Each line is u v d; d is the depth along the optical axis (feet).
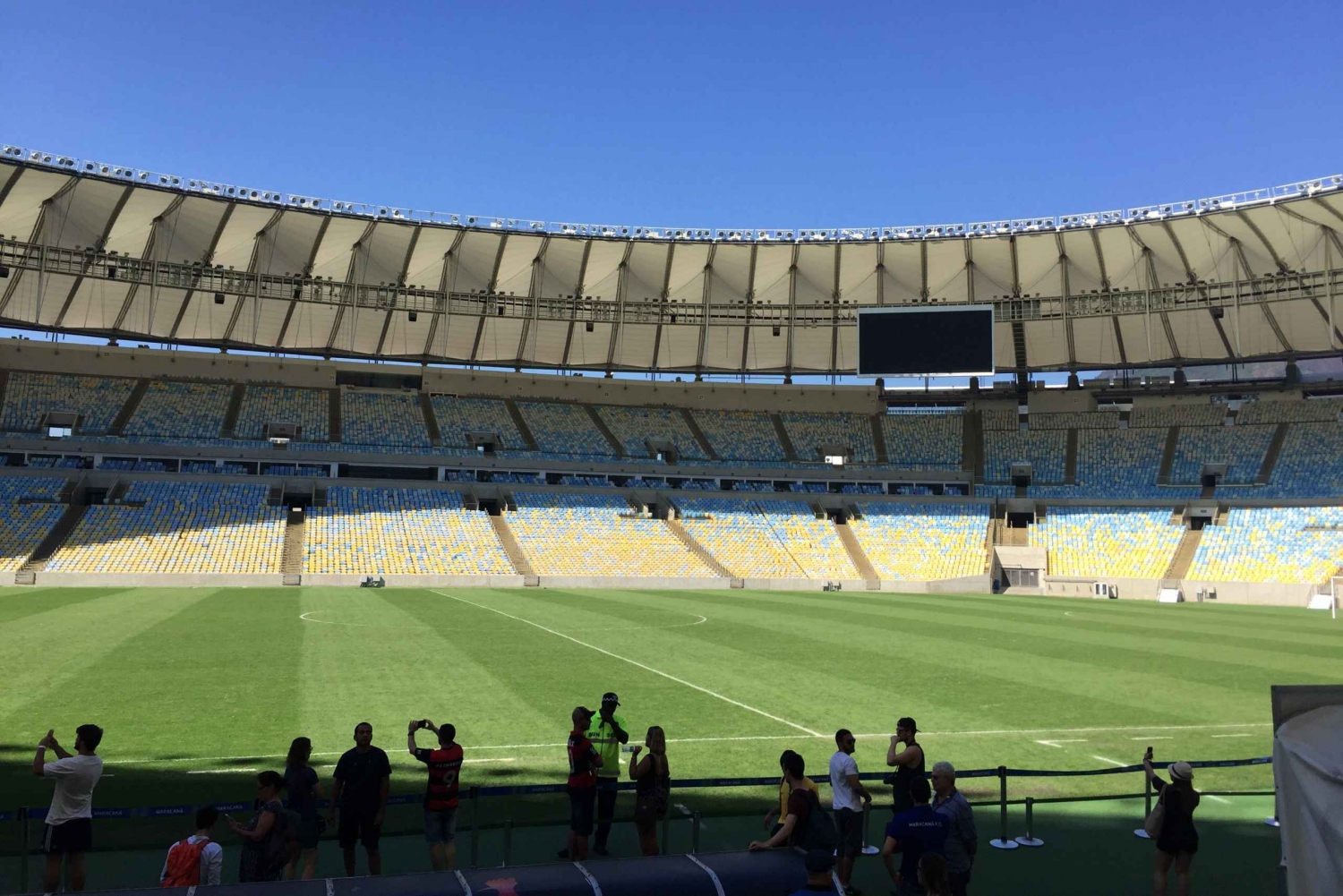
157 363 238.27
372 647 94.02
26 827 33.01
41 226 189.16
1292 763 28.91
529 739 56.90
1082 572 218.18
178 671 77.36
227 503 204.13
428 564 196.85
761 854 27.78
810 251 228.22
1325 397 251.19
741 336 255.91
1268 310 222.89
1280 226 198.08
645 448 253.85
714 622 126.52
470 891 24.63
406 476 232.53
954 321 214.90
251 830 29.50
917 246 224.74
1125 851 39.27
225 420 229.66
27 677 73.87
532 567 203.31
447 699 68.23
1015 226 213.66
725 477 250.78
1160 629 130.62
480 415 254.27
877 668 87.56
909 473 253.24
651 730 36.91
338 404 246.27
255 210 200.85
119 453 212.84
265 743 54.65
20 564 172.45
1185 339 235.20
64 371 230.27
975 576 215.72
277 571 184.65
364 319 238.68
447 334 220.02
